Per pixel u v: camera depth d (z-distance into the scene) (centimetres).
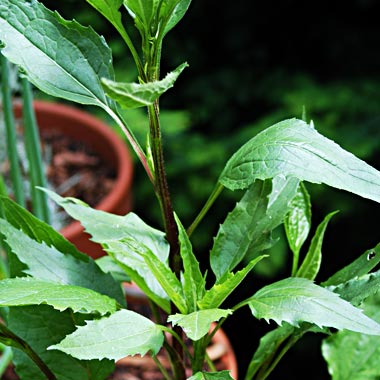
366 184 77
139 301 132
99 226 90
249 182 81
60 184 172
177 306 87
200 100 257
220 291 83
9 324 94
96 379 95
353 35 261
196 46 264
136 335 81
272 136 81
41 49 85
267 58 265
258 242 91
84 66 86
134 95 73
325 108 231
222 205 222
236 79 254
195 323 79
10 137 120
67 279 92
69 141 184
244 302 83
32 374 96
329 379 218
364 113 230
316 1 262
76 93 85
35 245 91
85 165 177
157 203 221
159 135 84
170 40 261
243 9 263
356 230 231
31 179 123
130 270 94
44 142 183
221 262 91
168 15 80
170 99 259
